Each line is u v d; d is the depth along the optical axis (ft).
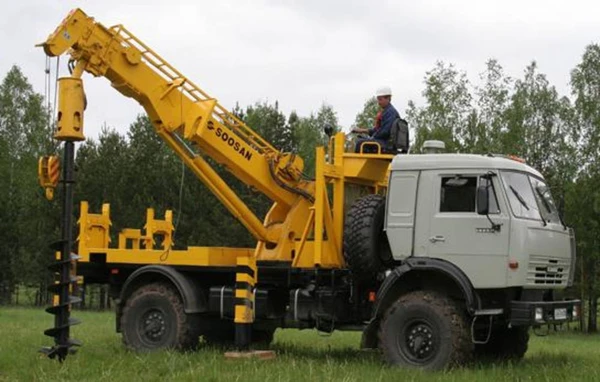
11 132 176.35
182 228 124.57
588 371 35.09
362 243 39.14
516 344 42.73
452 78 142.31
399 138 42.11
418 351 36.24
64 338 35.94
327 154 43.65
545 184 40.37
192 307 41.65
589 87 144.25
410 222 38.29
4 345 41.81
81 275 45.34
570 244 39.93
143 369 34.12
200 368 33.35
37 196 139.64
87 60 40.70
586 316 150.71
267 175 44.37
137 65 42.11
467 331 36.06
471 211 37.17
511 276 35.96
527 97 145.18
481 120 140.56
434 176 38.11
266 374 31.71
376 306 37.50
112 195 127.13
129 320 42.60
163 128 43.04
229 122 44.37
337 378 31.37
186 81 43.37
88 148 137.18
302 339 52.60
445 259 37.35
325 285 41.01
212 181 43.50
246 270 38.73
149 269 42.96
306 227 42.16
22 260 137.28
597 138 140.56
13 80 178.60
